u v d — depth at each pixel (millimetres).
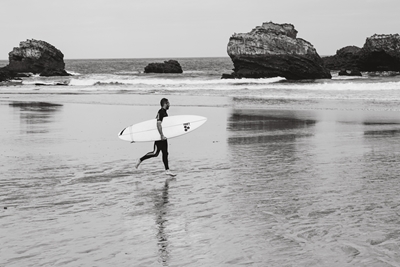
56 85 60750
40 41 112125
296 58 73375
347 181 9438
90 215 7207
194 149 14102
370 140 15867
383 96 37031
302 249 5598
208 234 6230
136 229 6492
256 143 15367
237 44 78438
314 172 10430
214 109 28766
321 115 25078
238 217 7000
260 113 26297
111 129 19078
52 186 9250
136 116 24359
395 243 5750
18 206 7754
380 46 92938
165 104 10414
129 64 184750
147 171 10789
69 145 14867
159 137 11398
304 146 14609
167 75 84500
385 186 8945
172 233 6297
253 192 8602
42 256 5453
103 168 11141
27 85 61688
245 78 71750
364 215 7000
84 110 28188
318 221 6727
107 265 5180
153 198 8281
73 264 5207
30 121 22328
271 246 5723
